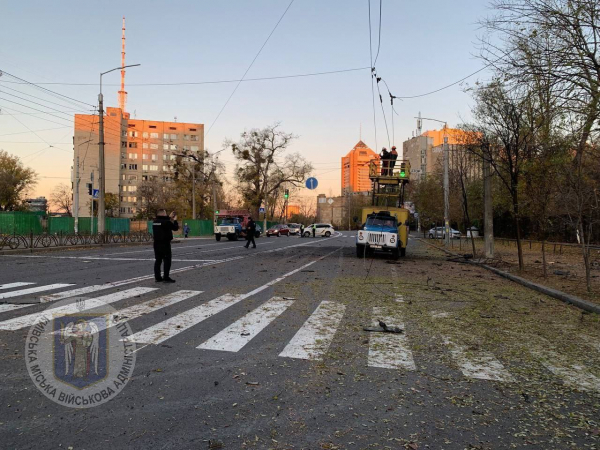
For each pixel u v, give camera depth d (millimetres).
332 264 16469
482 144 14633
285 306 8016
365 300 8812
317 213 140000
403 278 12648
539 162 13719
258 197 57500
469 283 12078
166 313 7215
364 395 4062
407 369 4797
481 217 38781
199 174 63375
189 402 3811
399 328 6551
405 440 3246
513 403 3980
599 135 10047
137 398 3869
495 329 6688
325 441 3201
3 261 15695
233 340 5723
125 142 105625
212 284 10539
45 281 10375
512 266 16391
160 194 70438
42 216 43594
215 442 3135
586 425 3566
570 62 9266
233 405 3771
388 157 24906
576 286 10953
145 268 13578
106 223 45656
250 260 17391
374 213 20984
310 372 4625
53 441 3098
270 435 3266
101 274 11922
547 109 10328
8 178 59750
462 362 5094
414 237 57188
